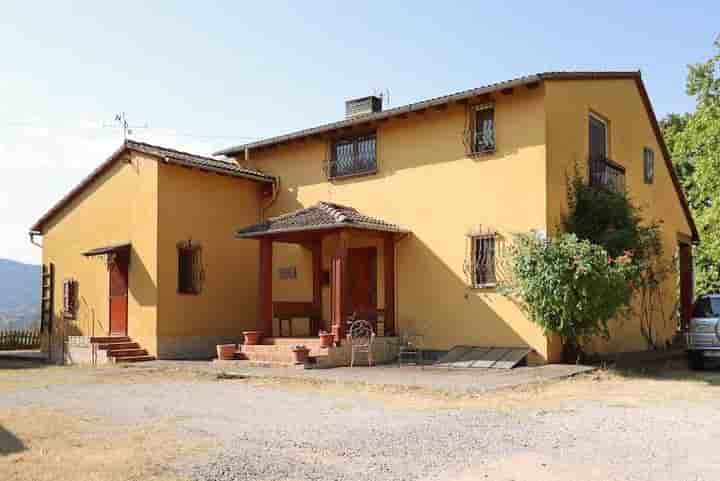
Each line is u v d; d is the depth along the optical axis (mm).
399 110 17125
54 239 21562
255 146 20453
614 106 18391
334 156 19344
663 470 6152
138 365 15727
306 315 17875
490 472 6094
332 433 7770
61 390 11891
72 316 20547
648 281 19203
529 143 15414
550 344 14797
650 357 17031
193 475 5980
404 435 7645
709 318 14727
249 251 19859
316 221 16156
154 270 17531
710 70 25703
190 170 18562
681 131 30984
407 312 17234
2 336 24109
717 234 25562
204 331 18375
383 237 17406
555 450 6930
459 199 16547
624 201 15867
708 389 11531
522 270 14047
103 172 19641
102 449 6988
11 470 6148
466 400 10344
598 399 10406
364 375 13125
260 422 8508
